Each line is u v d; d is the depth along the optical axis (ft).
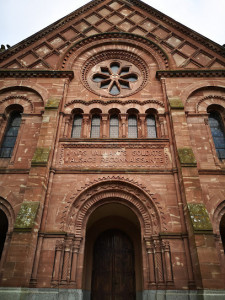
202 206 36.35
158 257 35.68
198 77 54.03
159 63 57.06
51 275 33.94
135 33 62.69
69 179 41.75
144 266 36.06
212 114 52.37
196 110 50.06
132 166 43.16
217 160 44.70
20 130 48.42
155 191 40.52
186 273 33.94
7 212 39.70
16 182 41.98
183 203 38.52
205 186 41.06
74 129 50.29
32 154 45.52
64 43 61.36
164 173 42.24
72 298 32.99
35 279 33.42
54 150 44.50
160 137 47.83
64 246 36.29
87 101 51.78
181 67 56.85
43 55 60.08
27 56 60.39
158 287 33.68
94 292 46.14
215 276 30.76
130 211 43.91
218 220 38.32
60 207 39.24
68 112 50.39
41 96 51.60
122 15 66.03
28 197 37.52
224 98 51.72
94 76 57.77
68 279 34.22
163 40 61.57
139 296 45.19
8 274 31.40
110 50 60.18
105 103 51.60
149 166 43.19
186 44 61.31
